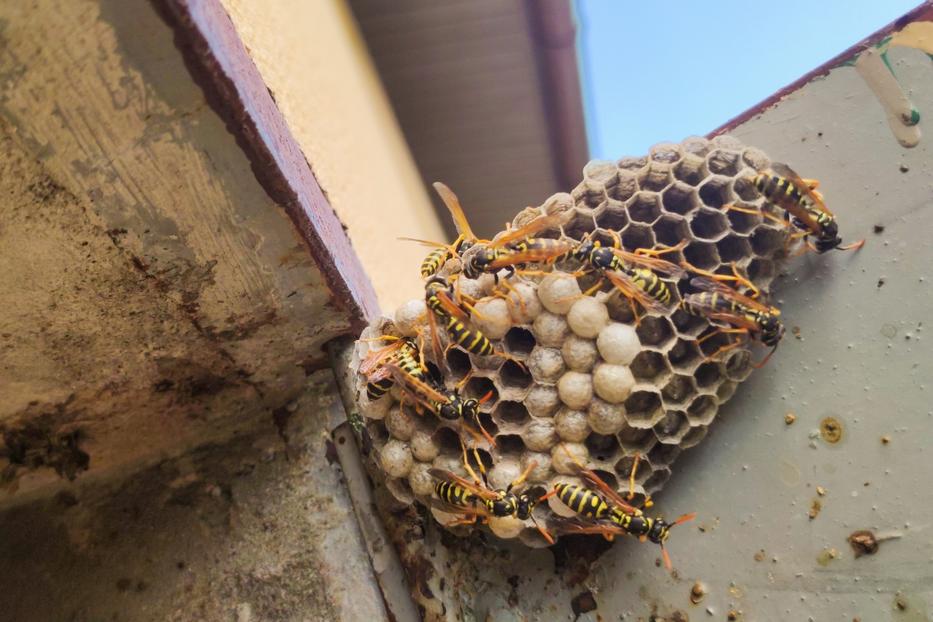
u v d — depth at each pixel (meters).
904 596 0.10
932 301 0.10
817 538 0.11
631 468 0.11
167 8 0.08
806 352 0.11
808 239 0.11
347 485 0.13
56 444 0.14
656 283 0.10
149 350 0.12
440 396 0.10
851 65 0.11
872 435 0.10
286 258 0.11
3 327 0.11
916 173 0.11
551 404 0.10
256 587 0.12
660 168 0.11
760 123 0.12
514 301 0.10
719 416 0.11
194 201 0.10
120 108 0.09
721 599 0.11
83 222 0.10
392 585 0.12
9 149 0.09
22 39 0.08
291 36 0.16
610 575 0.12
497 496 0.10
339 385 0.13
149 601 0.13
